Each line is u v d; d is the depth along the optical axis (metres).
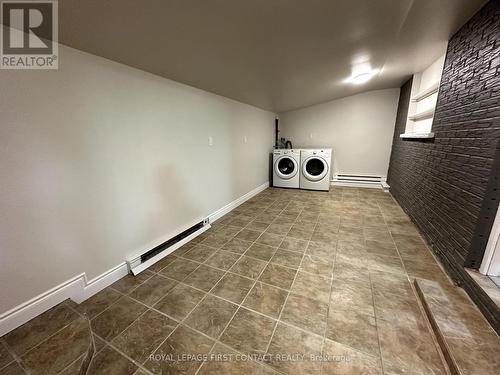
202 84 2.31
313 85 3.08
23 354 1.04
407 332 1.21
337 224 2.69
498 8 1.27
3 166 1.09
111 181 1.62
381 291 1.53
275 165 4.59
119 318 1.35
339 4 1.23
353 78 3.02
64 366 0.99
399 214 2.96
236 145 3.34
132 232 1.82
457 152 1.70
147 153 1.89
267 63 2.02
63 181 1.33
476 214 1.38
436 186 2.05
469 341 1.07
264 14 1.24
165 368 1.05
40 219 1.24
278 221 2.84
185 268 1.86
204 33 1.37
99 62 1.46
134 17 1.11
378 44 1.92
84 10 1.00
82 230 1.46
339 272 1.75
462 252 1.50
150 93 1.86
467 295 1.39
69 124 1.33
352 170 4.63
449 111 1.89
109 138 1.57
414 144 2.81
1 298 1.12
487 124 1.34
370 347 1.13
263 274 1.76
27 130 1.16
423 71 2.92
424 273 1.70
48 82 1.22
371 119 4.28
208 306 1.43
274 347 1.15
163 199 2.10
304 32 1.52
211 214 2.84
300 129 4.90
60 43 1.25
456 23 1.64
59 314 1.26
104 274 1.62
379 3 1.27
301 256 2.00
